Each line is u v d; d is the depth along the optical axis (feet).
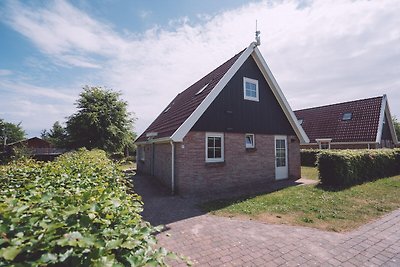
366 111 66.85
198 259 13.25
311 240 15.37
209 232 17.10
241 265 12.57
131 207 7.17
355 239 15.40
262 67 37.27
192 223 19.12
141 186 36.63
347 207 22.18
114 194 7.86
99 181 10.41
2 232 4.20
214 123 32.17
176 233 17.07
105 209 5.90
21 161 16.62
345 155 32.68
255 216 20.49
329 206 22.59
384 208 21.71
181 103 45.98
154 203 25.81
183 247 14.75
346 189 29.68
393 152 43.37
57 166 13.65
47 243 3.99
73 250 4.05
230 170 33.35
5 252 3.49
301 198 25.82
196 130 30.60
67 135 74.43
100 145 70.95
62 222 4.63
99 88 76.95
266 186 34.50
